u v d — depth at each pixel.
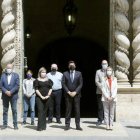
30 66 25.09
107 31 25.03
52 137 14.40
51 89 15.73
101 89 15.86
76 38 25.39
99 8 24.95
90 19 24.98
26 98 16.70
